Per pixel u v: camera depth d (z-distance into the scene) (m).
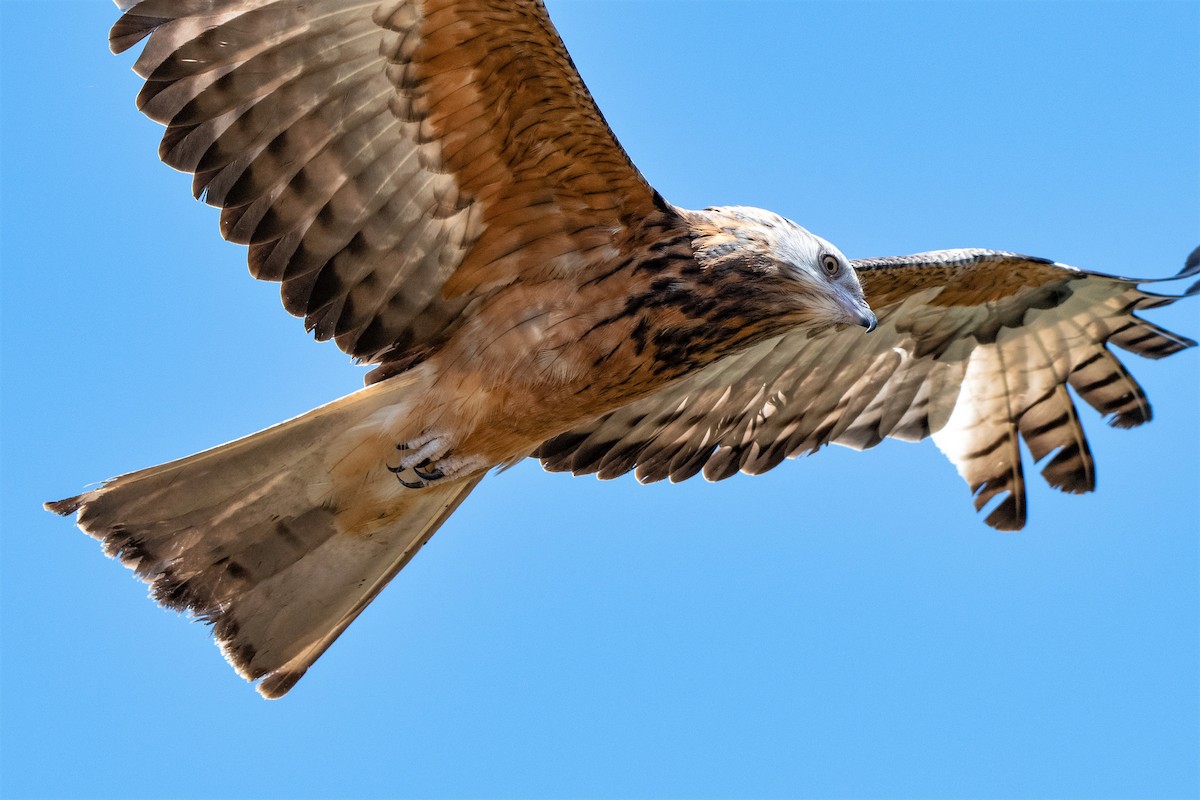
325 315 12.25
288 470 12.12
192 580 11.98
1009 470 16.59
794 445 16.33
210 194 11.42
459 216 12.18
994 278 15.66
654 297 12.77
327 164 11.61
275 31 10.98
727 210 13.28
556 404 12.88
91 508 11.64
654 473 15.84
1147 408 16.42
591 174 12.17
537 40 11.08
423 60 11.20
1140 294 15.98
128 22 10.85
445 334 12.66
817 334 15.77
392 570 12.59
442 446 12.56
